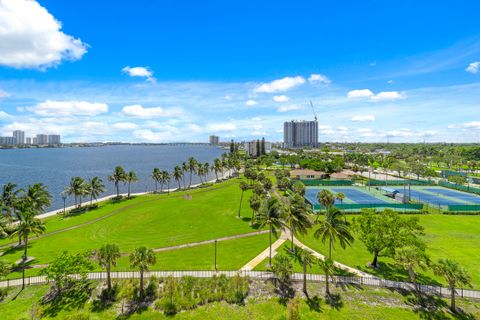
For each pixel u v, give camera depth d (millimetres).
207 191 115375
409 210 78250
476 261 45312
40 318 33469
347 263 46312
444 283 39938
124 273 43156
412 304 35594
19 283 40750
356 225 46750
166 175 119625
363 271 43500
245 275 41844
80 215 78812
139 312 34719
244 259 48250
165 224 69750
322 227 43938
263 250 52094
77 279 40594
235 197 102562
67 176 168375
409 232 41812
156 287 39281
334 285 39969
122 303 36375
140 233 63031
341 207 78938
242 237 59438
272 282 40750
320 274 42938
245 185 91750
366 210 46656
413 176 158125
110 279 40719
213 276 41062
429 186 126750
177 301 36219
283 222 53531
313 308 34969
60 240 58656
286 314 33125
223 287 38906
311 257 39594
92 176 170000
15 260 48625
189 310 35250
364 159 186125
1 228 55312
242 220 72750
